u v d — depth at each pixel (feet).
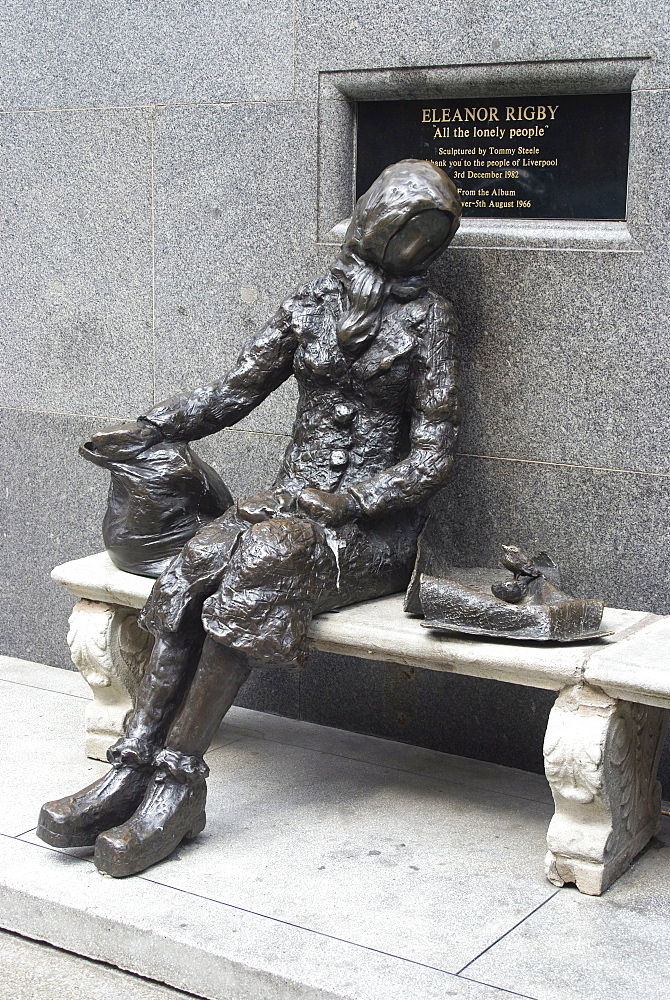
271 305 15.52
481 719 14.67
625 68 12.94
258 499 12.51
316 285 13.67
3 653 18.44
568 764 11.19
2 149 17.12
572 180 13.71
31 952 11.21
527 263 13.69
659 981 10.00
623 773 11.55
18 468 17.83
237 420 14.29
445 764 14.57
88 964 11.01
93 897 11.18
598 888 11.38
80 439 17.20
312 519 12.47
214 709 11.92
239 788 13.69
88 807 11.82
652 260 13.04
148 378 16.56
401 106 14.52
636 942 10.59
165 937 10.54
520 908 11.14
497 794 13.69
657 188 12.92
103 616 13.99
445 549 14.64
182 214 15.92
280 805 13.25
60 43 16.42
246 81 15.17
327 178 14.88
